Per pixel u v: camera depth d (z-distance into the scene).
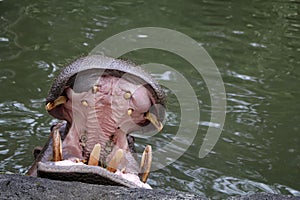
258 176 11.50
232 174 11.52
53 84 7.55
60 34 19.23
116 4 22.83
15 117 13.47
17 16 20.69
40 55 17.36
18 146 12.12
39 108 14.03
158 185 10.88
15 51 17.59
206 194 10.66
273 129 13.64
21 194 6.15
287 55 18.81
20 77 15.76
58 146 7.43
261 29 21.27
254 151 12.55
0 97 14.50
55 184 6.36
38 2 22.38
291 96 15.62
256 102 15.11
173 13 22.27
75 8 22.02
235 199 6.43
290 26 21.77
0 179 6.42
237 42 19.73
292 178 11.51
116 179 6.56
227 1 24.39
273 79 16.77
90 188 6.33
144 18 21.44
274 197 6.48
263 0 24.83
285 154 12.49
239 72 17.11
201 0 24.27
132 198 6.18
